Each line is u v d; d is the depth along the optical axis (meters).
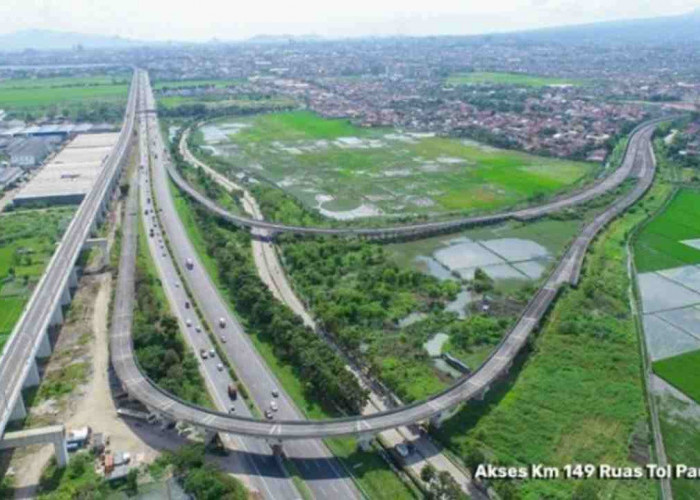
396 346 178.50
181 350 171.25
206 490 116.19
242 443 138.00
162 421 142.00
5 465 129.88
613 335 184.25
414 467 130.75
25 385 156.38
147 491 121.19
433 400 145.12
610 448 136.00
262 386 159.25
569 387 158.62
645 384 160.25
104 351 174.12
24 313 174.50
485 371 158.50
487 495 122.88
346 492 123.62
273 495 121.69
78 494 118.00
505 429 142.12
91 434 138.50
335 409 150.12
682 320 197.12
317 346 166.50
